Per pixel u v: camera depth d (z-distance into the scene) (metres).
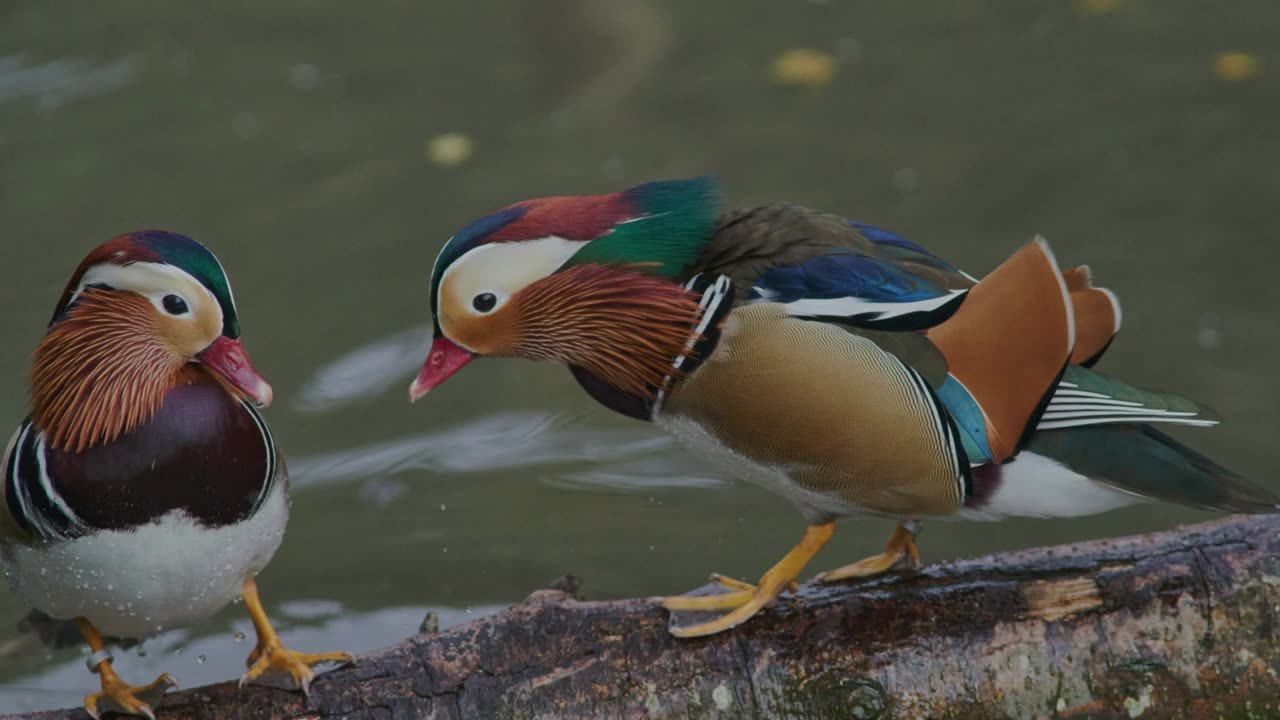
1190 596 5.77
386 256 11.23
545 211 5.76
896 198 11.77
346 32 14.39
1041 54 13.91
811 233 5.86
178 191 11.91
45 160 12.27
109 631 5.93
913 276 5.79
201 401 5.47
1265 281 10.80
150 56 13.87
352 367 10.41
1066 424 5.72
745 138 12.60
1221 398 9.71
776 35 14.30
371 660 5.65
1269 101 12.92
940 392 5.66
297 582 8.55
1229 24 14.28
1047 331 5.56
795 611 5.88
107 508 5.34
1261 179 11.91
